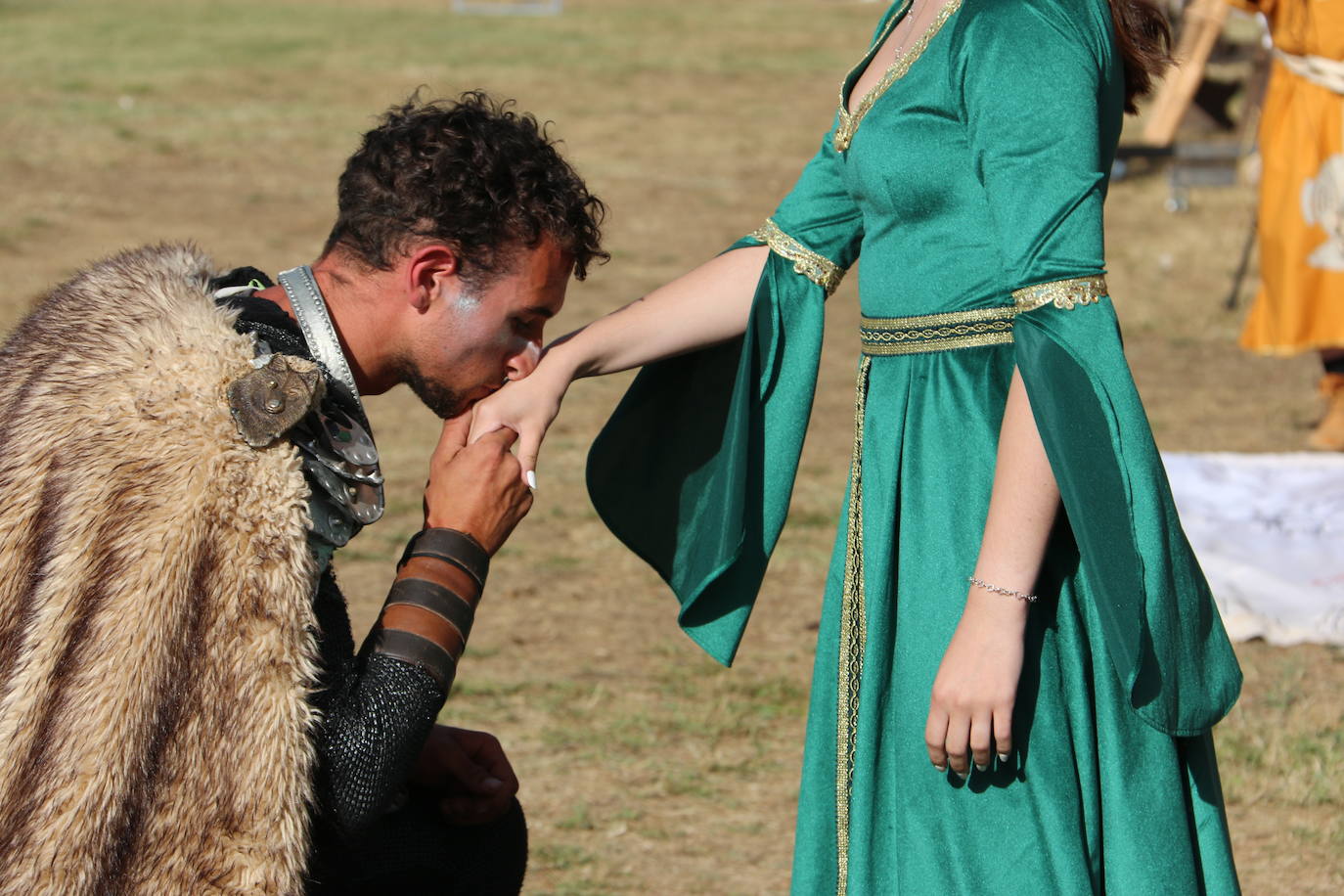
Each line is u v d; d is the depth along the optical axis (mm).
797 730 5355
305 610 2463
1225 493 7570
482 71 22812
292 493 2465
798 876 3031
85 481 2455
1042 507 2643
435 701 2660
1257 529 7086
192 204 14953
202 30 25859
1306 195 8195
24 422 2527
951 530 2812
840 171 3027
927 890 2805
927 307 2863
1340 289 8211
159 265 2742
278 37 25391
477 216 2689
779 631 6211
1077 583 2795
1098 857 2773
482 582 2789
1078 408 2580
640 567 6949
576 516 7586
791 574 6820
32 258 12664
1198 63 15531
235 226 14203
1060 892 2729
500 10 30359
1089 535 2566
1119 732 2770
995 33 2691
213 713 2400
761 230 3242
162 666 2393
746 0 33188
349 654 2660
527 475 2877
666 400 3295
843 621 2984
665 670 5812
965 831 2783
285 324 2682
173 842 2393
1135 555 2590
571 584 6707
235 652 2410
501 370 2865
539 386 2959
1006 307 2797
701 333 3166
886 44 2971
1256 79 13969
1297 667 5789
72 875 2367
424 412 9422
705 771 5051
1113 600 2574
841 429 9156
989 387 2807
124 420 2475
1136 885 2740
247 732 2402
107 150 16938
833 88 22766
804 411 3195
